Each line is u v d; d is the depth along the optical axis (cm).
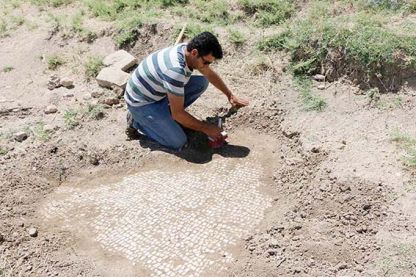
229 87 476
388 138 402
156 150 431
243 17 533
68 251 348
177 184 398
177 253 339
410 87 440
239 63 495
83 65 522
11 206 384
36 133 448
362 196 355
